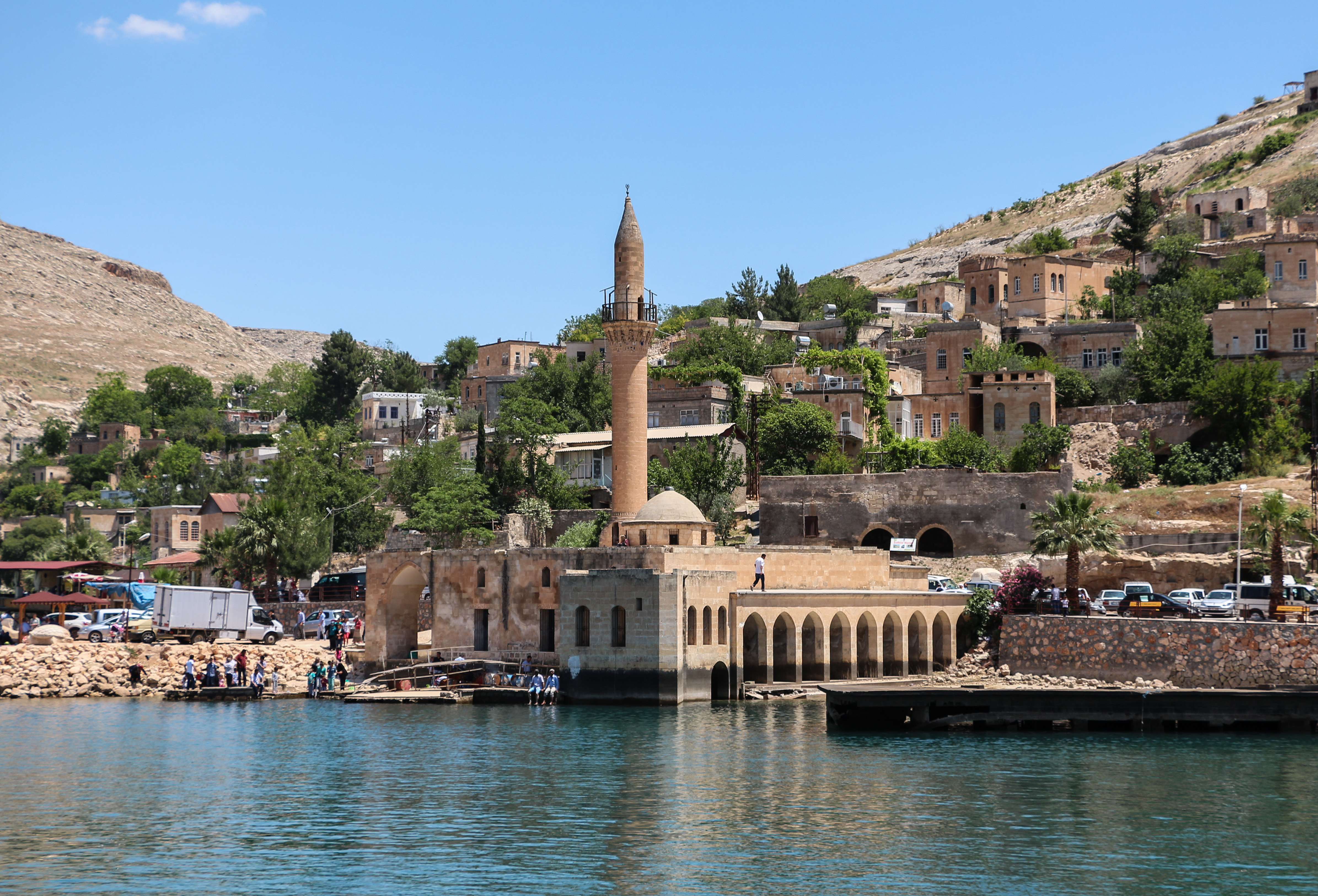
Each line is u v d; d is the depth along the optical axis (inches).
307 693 3799.2
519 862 1872.5
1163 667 3053.6
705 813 2148.1
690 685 3415.4
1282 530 3255.4
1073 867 1825.8
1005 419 5032.0
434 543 5108.3
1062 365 5551.2
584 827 2069.4
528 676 3646.7
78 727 3149.6
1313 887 1737.2
